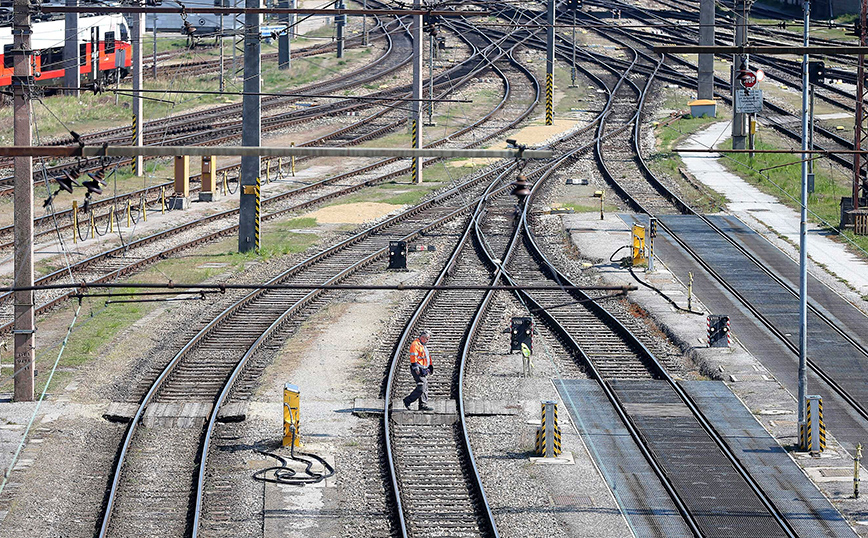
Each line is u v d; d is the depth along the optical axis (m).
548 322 136.00
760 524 84.31
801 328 99.06
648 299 144.38
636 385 114.50
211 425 100.44
